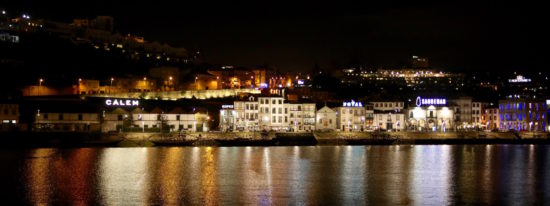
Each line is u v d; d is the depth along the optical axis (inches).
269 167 5442.9
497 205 3769.7
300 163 5792.3
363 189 4284.0
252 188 4274.1
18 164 5334.6
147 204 3683.6
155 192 4067.4
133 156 6210.6
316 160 6082.7
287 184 4475.9
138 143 7534.5
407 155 6756.9
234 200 3818.9
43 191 4057.6
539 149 7849.4
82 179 4569.4
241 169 5260.8
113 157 6082.7
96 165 5374.0
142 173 4926.2
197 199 3843.5
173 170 5132.9
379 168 5462.6
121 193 4020.7
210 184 4426.7
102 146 7381.9
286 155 6599.4
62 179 4554.6
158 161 5762.8
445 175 5049.2
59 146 7214.6
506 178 4913.9
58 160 5703.7
